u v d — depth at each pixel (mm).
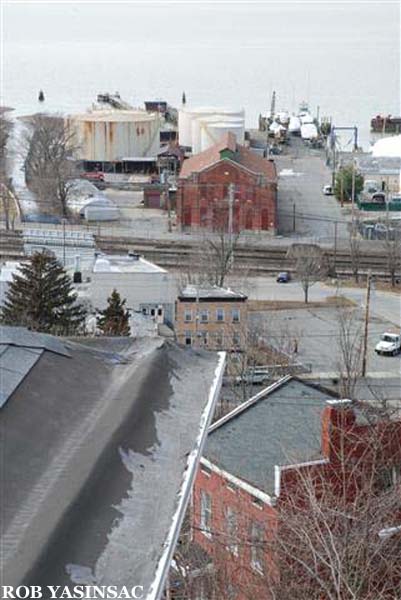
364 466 31391
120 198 153875
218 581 26250
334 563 22500
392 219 132125
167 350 14055
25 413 11398
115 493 10586
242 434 36969
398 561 26078
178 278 96312
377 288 108875
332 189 153125
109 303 79188
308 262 108438
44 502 10148
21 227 131875
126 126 177125
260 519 31578
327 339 88250
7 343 12812
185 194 132250
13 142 186375
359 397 70250
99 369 13242
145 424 11977
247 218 131250
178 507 10570
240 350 73812
